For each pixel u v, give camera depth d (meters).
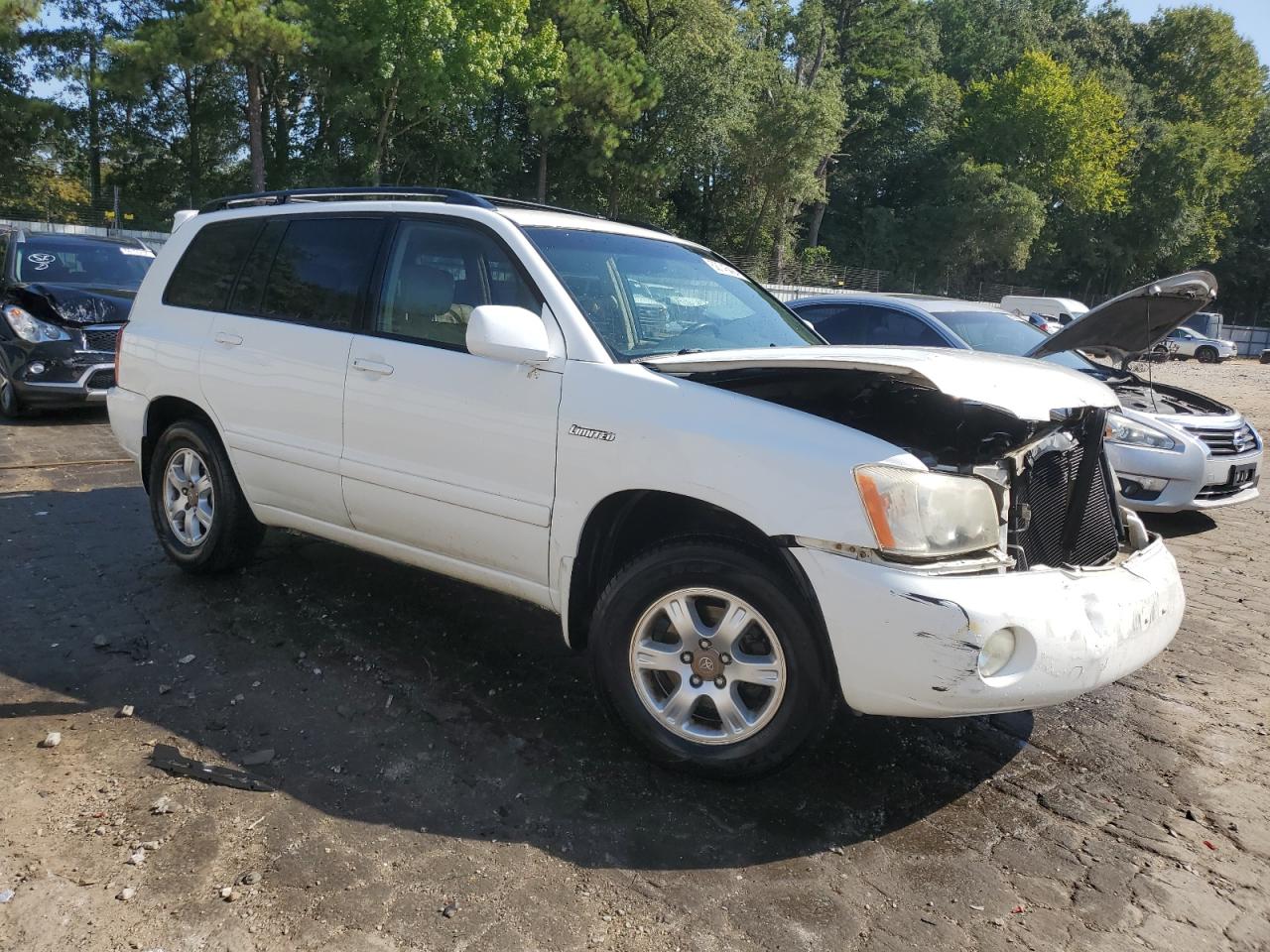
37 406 9.03
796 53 51.91
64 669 3.73
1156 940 2.46
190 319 4.64
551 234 3.73
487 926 2.38
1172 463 6.84
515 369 3.40
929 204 54.03
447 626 4.35
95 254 10.45
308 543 5.40
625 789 3.06
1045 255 58.25
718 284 4.21
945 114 58.97
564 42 37.72
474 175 39.53
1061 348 5.44
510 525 3.42
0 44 26.52
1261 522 7.76
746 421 2.93
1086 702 3.99
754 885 2.61
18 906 2.36
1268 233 67.00
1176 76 69.25
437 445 3.60
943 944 2.41
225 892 2.45
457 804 2.93
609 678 3.16
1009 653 2.75
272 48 27.55
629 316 3.59
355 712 3.50
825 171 53.34
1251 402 19.72
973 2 68.62
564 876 2.60
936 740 3.56
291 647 4.04
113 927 2.31
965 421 3.26
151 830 2.71
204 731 3.31
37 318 9.05
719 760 3.00
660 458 3.02
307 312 4.16
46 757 3.08
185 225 4.95
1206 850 2.90
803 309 8.64
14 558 5.01
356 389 3.85
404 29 30.50
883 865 2.74
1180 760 3.49
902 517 2.71
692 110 40.91
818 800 3.08
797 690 2.86
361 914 2.40
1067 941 2.45
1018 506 3.03
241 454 4.34
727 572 2.92
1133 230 59.69
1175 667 4.42
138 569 4.93
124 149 39.28
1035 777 3.31
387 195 4.13
